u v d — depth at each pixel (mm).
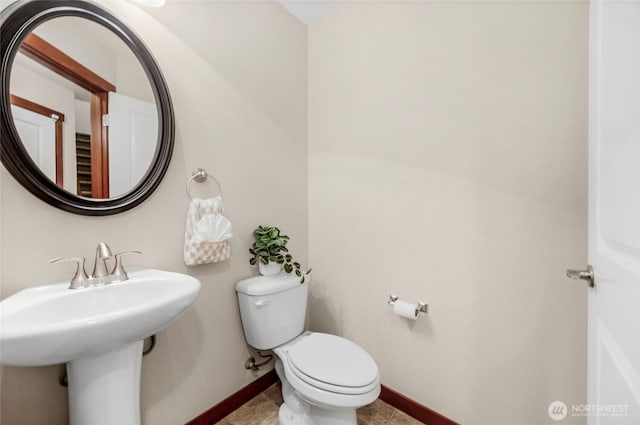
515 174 1141
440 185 1341
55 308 814
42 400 926
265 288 1404
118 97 1071
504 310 1183
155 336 1192
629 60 564
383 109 1535
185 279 1021
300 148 1850
